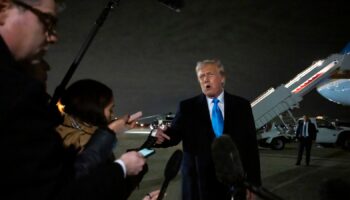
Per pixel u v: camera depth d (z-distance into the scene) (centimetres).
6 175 75
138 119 170
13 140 76
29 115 82
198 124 274
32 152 79
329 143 1514
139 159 111
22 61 102
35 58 106
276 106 1291
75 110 162
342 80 1418
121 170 102
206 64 278
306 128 962
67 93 168
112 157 148
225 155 112
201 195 259
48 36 104
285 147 1540
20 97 79
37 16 96
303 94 1314
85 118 161
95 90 167
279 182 715
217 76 274
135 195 598
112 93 177
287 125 1430
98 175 97
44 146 84
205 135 269
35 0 94
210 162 260
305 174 814
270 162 1026
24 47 97
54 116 106
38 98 87
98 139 124
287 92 1286
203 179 260
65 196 86
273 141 1409
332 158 1134
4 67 83
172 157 149
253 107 1278
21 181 76
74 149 137
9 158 75
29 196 78
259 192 109
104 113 167
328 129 1484
